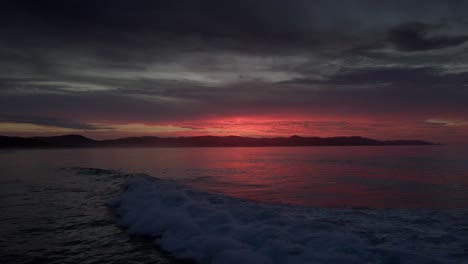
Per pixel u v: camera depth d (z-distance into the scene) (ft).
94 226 23.57
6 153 211.82
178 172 76.95
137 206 28.68
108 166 98.07
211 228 19.70
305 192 43.29
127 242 19.44
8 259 16.55
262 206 26.55
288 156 163.63
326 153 198.29
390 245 16.61
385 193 41.91
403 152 199.52
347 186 49.37
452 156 142.51
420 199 36.91
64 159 138.41
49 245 18.99
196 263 15.64
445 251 15.71
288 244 16.28
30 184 49.80
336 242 16.76
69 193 40.37
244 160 129.90
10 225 23.89
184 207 25.32
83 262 16.11
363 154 173.58
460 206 32.09
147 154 203.00
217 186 50.06
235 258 14.94
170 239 19.06
